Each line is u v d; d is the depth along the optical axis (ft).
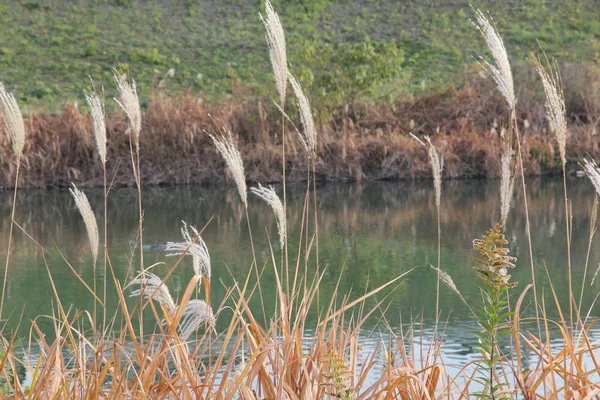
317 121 73.10
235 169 12.82
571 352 12.42
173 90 97.71
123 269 39.58
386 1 122.52
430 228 50.55
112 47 108.99
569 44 107.24
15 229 52.16
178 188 68.28
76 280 37.35
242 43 111.55
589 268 38.42
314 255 43.19
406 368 12.67
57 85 98.07
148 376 11.87
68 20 115.03
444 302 32.19
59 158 67.97
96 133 13.62
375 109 77.97
